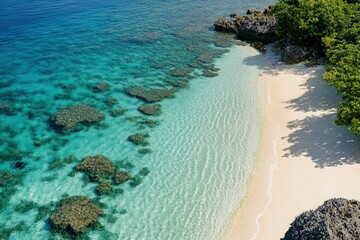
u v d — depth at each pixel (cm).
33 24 6569
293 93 4197
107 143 3512
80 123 3809
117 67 5025
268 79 4553
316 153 3206
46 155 3378
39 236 2559
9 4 7638
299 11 4981
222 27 6219
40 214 2741
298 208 2688
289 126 3628
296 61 4881
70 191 2956
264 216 2650
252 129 3625
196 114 3903
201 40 5894
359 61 3809
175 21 6731
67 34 6144
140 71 4900
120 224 2642
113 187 2981
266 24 5784
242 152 3312
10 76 4781
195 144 3447
